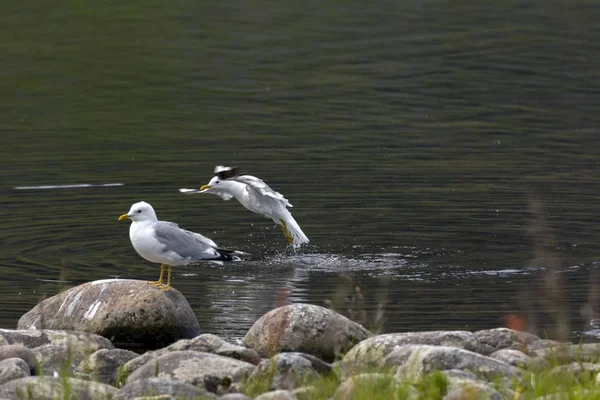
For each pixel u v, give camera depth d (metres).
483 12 39.19
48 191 19.14
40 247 15.53
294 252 15.46
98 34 36.03
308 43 34.78
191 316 11.69
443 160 21.61
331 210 17.86
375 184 19.66
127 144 23.45
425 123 25.28
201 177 20.36
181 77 30.80
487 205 17.97
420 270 14.39
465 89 28.94
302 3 40.91
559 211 17.44
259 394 8.61
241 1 41.25
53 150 22.77
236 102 27.91
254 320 12.15
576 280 13.75
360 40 35.06
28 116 26.36
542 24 37.16
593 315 12.19
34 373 10.17
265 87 29.59
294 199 18.61
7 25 36.91
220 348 10.02
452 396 7.92
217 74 31.11
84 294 11.73
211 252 11.85
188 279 14.07
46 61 32.56
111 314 11.45
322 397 8.25
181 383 8.57
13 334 10.91
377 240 16.03
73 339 10.85
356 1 41.19
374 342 10.06
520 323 11.48
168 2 40.78
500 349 10.29
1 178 20.09
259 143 23.44
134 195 18.95
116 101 28.08
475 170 20.66
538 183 19.48
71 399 8.60
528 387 8.48
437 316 12.23
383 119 25.80
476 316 12.22
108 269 14.43
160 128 25.12
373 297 13.10
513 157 21.77
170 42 35.06
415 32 36.16
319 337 10.63
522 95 28.16
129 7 40.00
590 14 38.66
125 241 15.99
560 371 8.77
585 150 22.30
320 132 24.50
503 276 14.02
